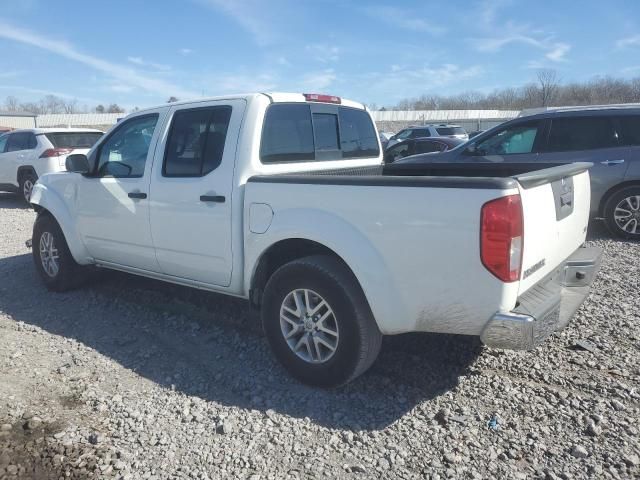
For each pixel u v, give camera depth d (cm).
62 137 1205
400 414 331
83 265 561
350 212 332
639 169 746
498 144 824
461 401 342
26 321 495
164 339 449
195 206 415
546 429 310
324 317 352
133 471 285
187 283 449
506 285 289
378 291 323
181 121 436
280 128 416
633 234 764
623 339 420
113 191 480
